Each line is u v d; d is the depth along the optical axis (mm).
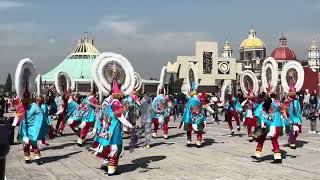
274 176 9922
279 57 115750
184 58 61094
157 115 18016
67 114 19438
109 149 10273
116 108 10188
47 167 11445
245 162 11906
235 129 22547
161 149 14820
